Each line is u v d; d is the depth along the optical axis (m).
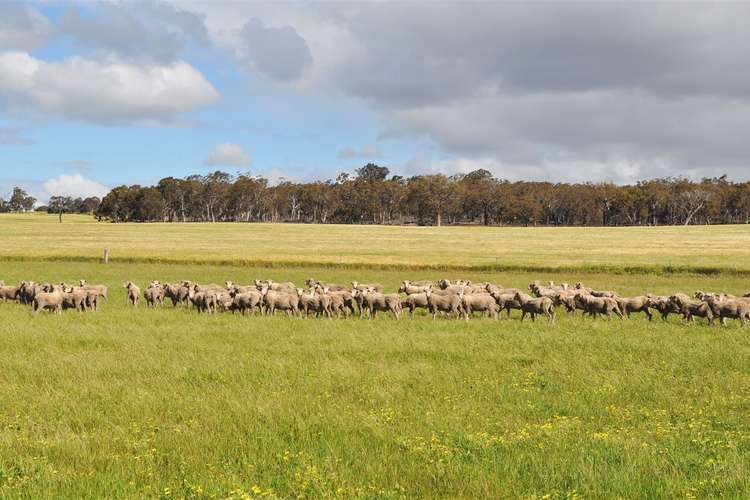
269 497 9.27
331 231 111.19
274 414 13.48
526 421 13.47
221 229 117.00
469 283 38.50
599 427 13.04
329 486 9.84
